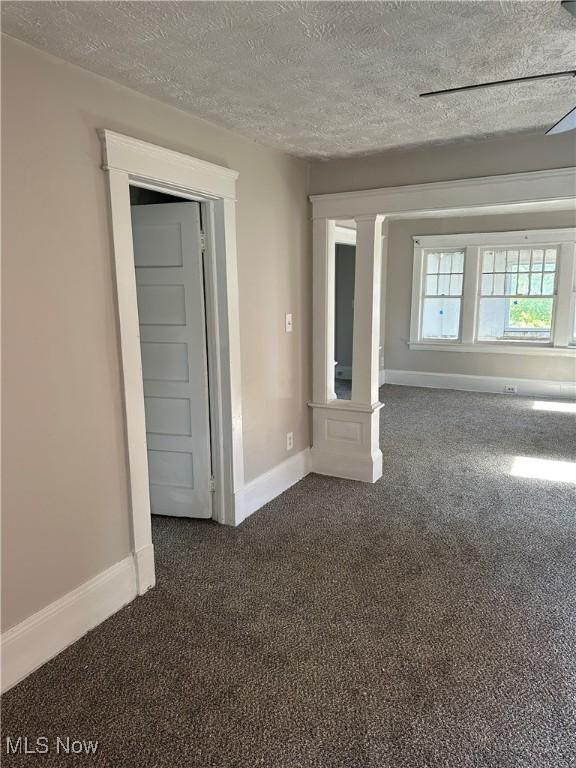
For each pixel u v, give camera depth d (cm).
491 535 308
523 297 688
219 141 283
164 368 319
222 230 291
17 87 179
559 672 197
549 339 681
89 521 222
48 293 196
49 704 184
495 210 643
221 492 324
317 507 350
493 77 218
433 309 746
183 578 265
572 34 179
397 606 240
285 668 201
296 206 365
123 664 204
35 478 197
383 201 351
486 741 167
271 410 359
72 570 216
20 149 181
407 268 743
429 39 182
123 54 191
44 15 161
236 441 320
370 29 174
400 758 161
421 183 338
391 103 247
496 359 708
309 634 221
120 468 237
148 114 236
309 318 397
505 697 185
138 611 238
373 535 310
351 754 163
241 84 221
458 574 266
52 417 202
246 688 191
